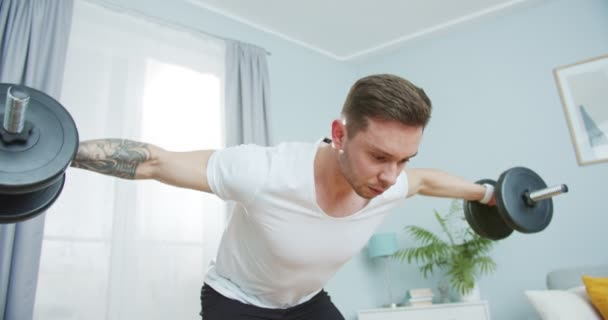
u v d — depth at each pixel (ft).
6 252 6.27
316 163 3.47
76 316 6.94
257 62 10.48
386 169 3.04
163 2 9.49
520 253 9.99
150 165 3.15
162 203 8.25
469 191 4.42
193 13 9.98
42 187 2.46
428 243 11.10
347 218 3.55
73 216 7.25
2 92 2.46
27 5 7.34
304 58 12.19
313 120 11.86
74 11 8.03
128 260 7.57
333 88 12.72
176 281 8.05
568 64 10.27
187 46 9.46
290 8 10.67
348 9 10.87
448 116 11.61
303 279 3.94
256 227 3.55
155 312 7.70
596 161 9.57
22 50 7.09
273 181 3.32
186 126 9.00
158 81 8.85
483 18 11.34
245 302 4.20
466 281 9.31
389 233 10.61
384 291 11.48
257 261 3.81
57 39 7.45
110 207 7.62
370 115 2.94
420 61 12.33
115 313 7.22
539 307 7.35
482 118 11.10
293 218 3.44
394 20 11.44
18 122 2.29
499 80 11.05
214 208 8.84
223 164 3.35
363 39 12.26
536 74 10.60
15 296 6.23
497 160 10.71
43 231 6.67
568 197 9.72
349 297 11.05
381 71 13.00
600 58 9.91
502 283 10.06
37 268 6.48
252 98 10.04
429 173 4.30
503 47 11.14
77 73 7.84
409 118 2.87
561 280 8.21
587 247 9.30
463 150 11.21
